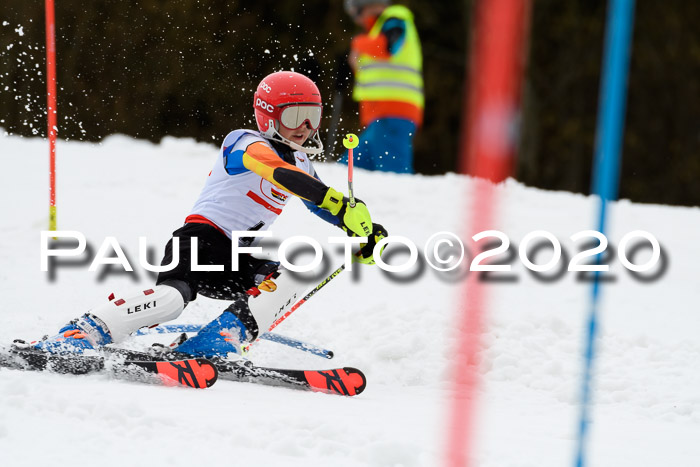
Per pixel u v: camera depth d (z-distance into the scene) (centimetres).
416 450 839
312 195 1152
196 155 3167
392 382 1277
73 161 3022
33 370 1102
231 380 1170
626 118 7150
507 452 880
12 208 2380
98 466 745
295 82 1255
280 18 6325
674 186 7250
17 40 5412
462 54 6931
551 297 1894
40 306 1586
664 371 1336
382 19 2944
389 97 2938
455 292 1853
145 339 1408
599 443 955
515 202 2920
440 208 2606
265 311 1228
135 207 2453
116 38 5809
